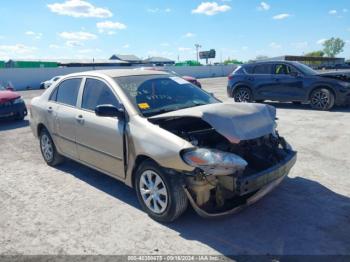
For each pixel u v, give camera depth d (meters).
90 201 4.38
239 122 3.50
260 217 3.79
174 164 3.42
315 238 3.35
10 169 5.83
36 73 36.66
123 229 3.65
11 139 8.30
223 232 3.52
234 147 3.70
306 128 8.21
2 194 4.72
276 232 3.48
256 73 12.30
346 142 6.78
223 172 3.30
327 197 4.25
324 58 51.38
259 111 3.87
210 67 52.69
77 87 5.06
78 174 5.43
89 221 3.85
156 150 3.57
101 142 4.36
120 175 4.22
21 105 10.66
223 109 3.62
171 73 5.28
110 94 4.38
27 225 3.81
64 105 5.20
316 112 10.54
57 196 4.58
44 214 4.06
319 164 5.49
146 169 3.79
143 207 3.96
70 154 5.20
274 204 4.09
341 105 11.38
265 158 3.84
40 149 6.61
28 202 4.42
